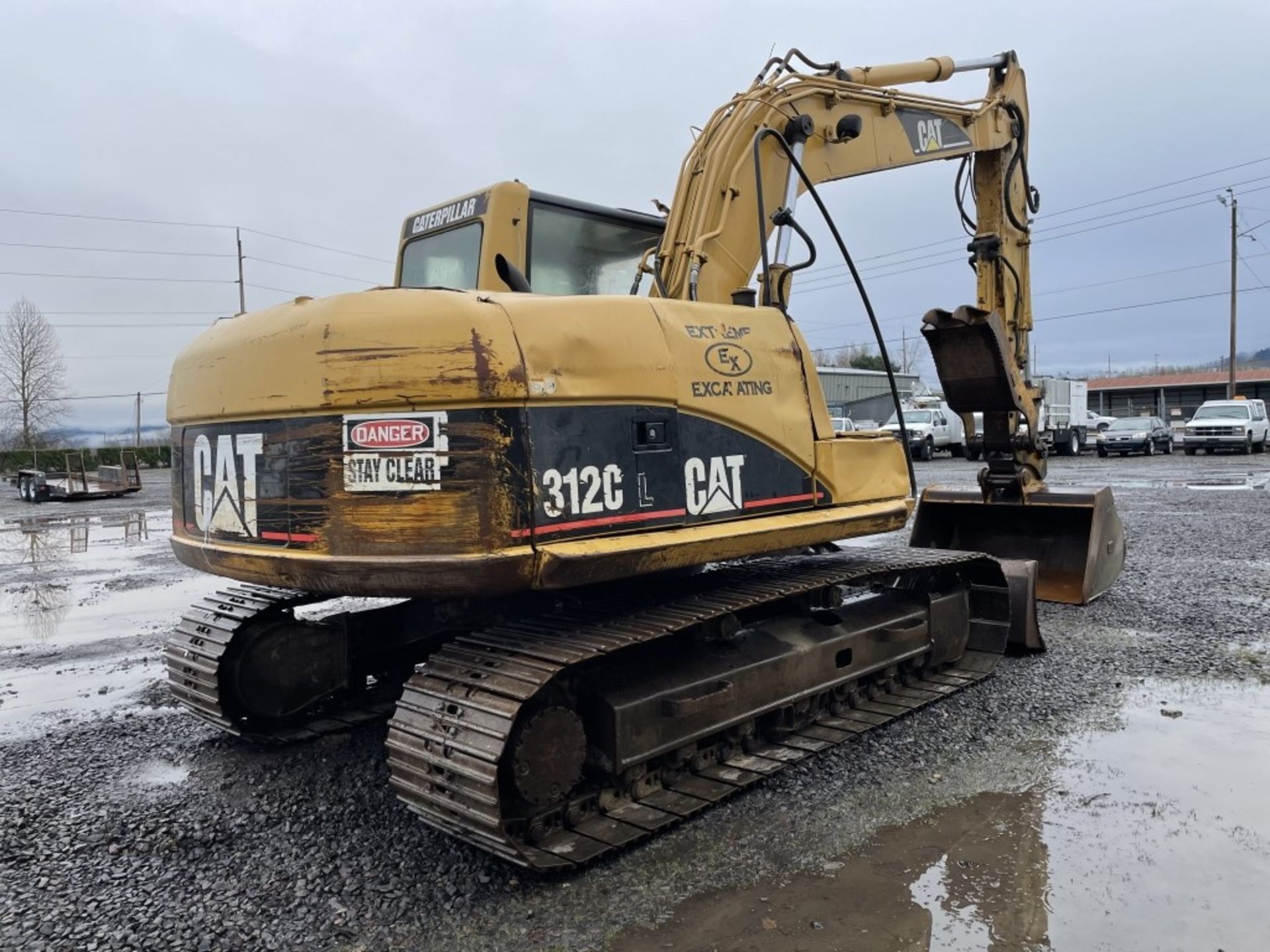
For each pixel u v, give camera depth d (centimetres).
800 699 472
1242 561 962
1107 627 704
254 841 387
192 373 423
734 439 427
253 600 512
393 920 323
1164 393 5719
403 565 338
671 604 426
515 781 339
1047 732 493
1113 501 795
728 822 393
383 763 472
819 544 488
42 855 378
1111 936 302
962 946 298
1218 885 333
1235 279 4072
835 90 616
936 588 602
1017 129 789
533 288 501
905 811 400
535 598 438
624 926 316
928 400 3203
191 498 432
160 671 664
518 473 341
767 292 482
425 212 533
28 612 880
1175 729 491
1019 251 796
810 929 311
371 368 345
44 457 4181
